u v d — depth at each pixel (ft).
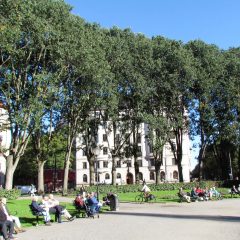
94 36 134.10
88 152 173.37
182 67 164.14
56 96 125.39
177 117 171.42
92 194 81.71
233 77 176.45
